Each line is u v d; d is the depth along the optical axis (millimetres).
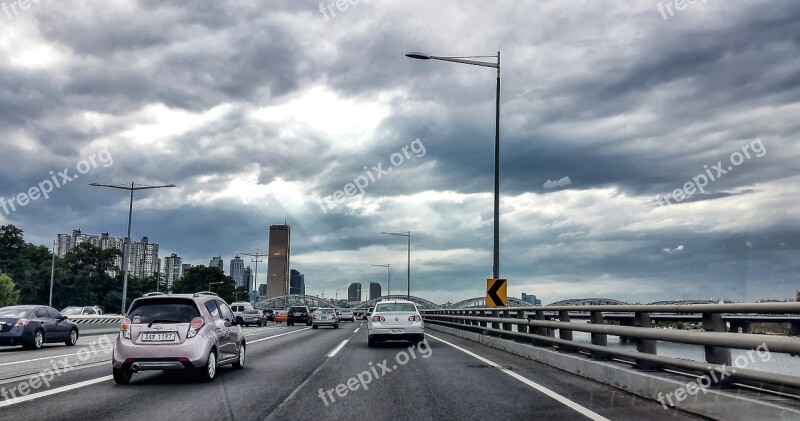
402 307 22781
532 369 13930
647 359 9680
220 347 12992
